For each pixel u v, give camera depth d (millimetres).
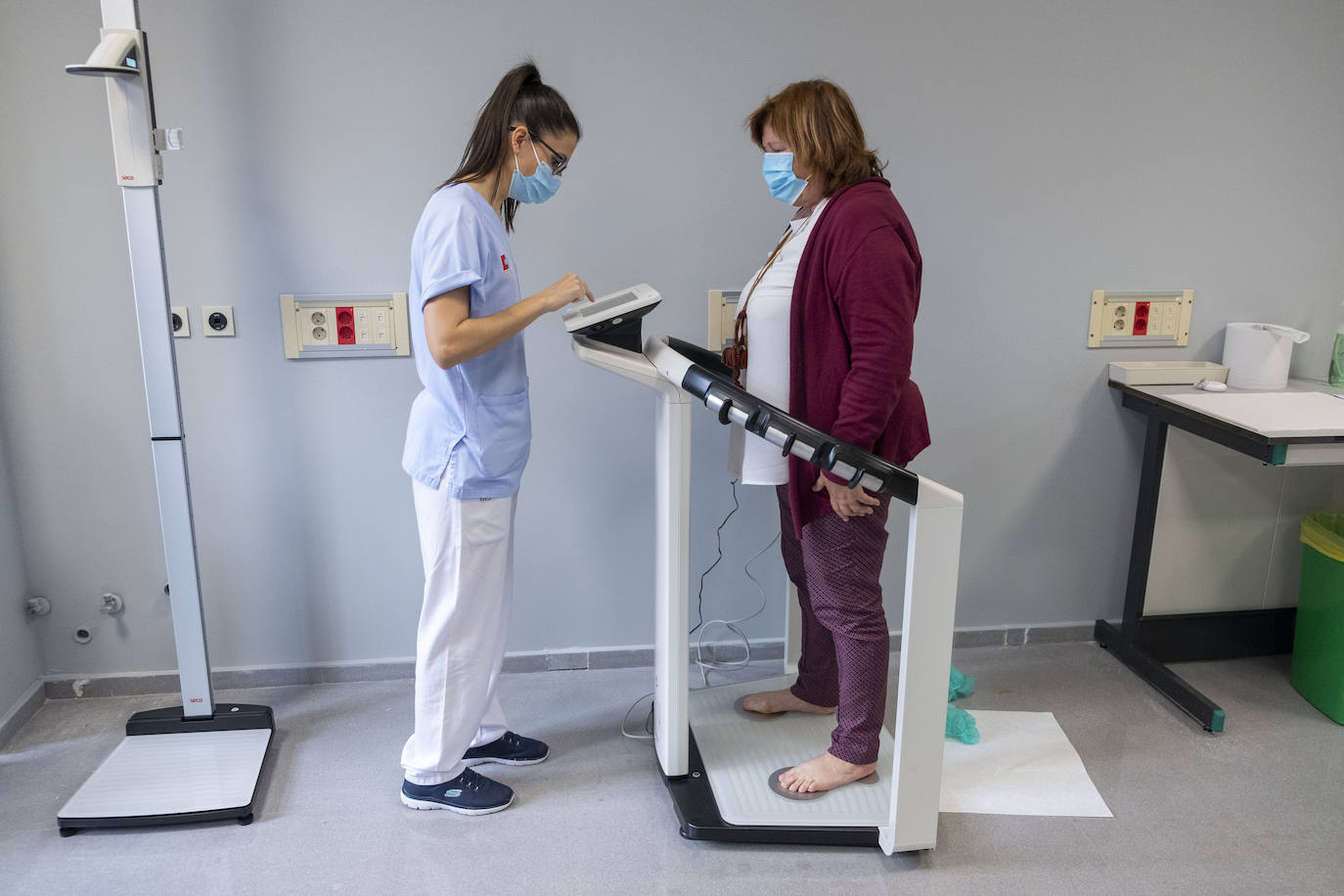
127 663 2297
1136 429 2455
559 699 2283
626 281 2199
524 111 1613
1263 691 2336
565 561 2359
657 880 1682
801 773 1831
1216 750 2074
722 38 2086
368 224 2094
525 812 1866
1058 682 2363
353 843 1774
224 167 2027
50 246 2029
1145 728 2160
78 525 2195
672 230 2180
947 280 2291
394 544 2289
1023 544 2506
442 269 1542
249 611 2297
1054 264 2316
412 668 2369
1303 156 2320
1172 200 2311
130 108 1729
